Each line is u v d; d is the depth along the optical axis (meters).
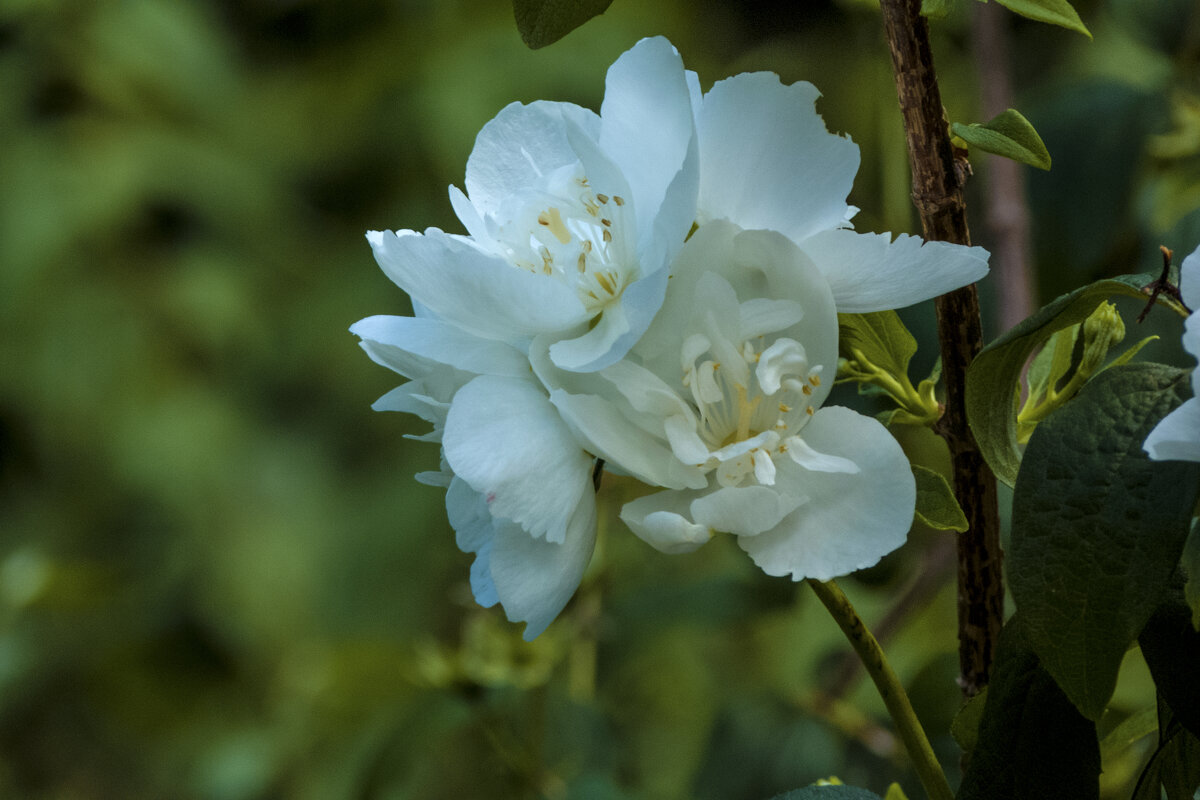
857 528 0.57
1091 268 0.82
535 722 0.87
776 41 1.49
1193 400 0.55
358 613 1.68
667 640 1.14
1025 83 1.03
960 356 0.61
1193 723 0.57
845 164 0.58
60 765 1.77
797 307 0.58
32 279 1.77
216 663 1.78
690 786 0.90
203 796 1.49
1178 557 0.56
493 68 1.77
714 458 0.58
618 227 0.58
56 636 1.72
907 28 0.59
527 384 0.58
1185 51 0.84
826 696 0.83
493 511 0.58
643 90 0.58
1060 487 0.57
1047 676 0.58
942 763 0.73
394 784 0.90
